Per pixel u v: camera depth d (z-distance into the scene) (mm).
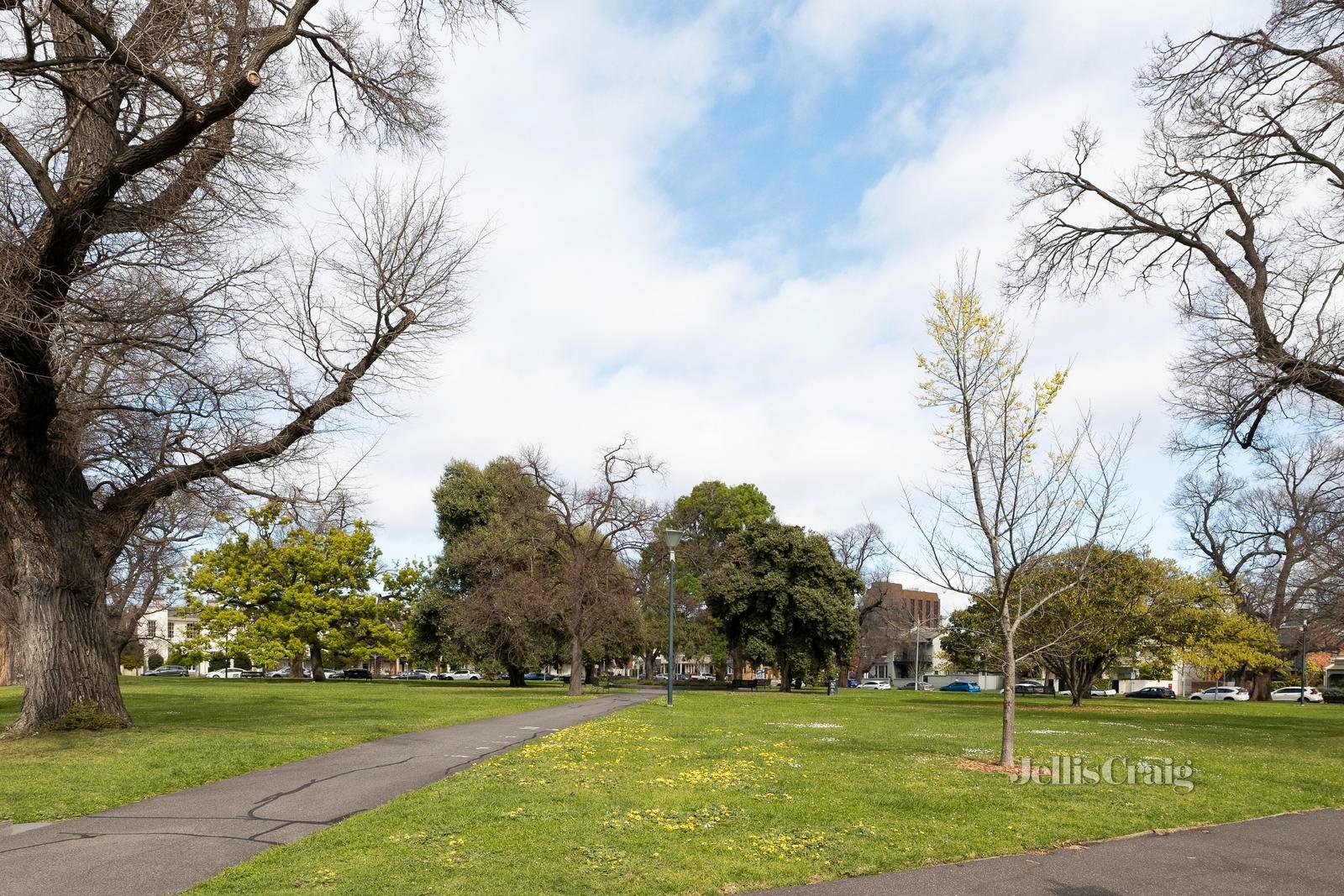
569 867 7855
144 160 14844
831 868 8078
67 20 15766
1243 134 21766
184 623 105938
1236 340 21609
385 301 19219
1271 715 34656
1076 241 24875
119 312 15062
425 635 55125
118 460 19219
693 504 71000
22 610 17547
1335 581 35719
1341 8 18859
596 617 41062
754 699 39562
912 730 22328
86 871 7918
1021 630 36875
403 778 12812
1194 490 58094
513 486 43438
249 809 10641
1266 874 8148
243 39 15680
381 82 18438
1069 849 9023
